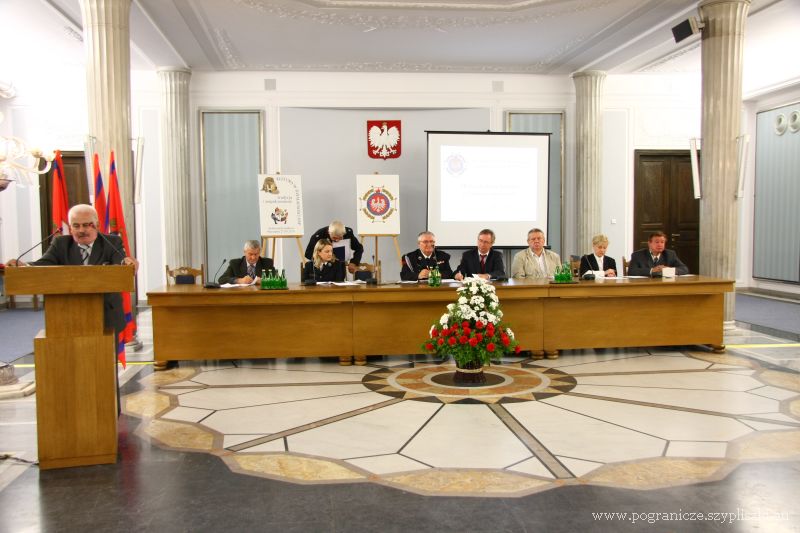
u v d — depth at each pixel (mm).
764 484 2996
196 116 9555
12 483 3102
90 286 3270
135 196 6336
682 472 3143
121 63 6105
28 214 9852
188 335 5570
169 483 3080
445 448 3516
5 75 9266
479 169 9469
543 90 10031
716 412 4160
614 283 5848
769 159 10688
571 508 2758
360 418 4090
